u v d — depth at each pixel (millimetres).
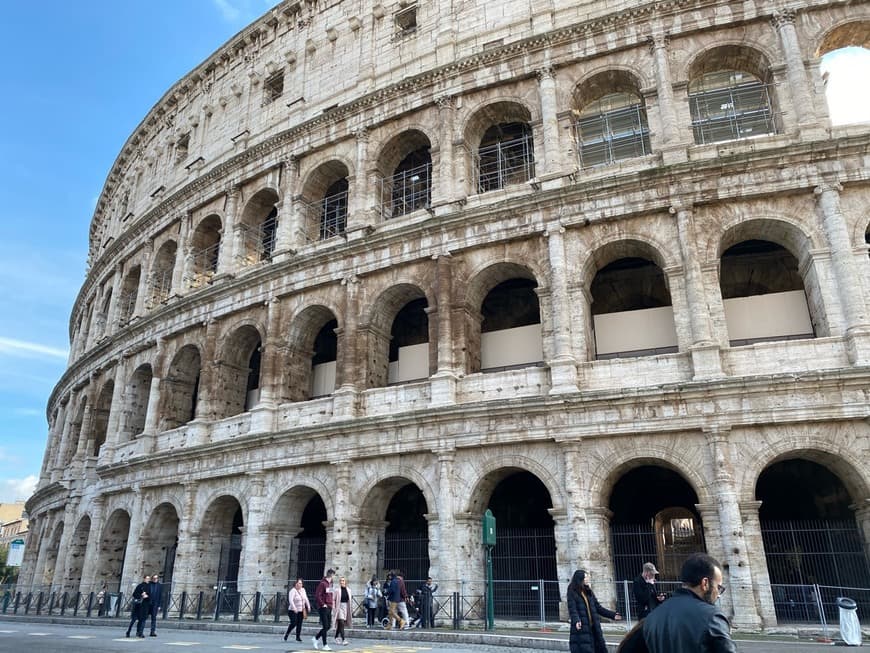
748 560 27641
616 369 32250
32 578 66938
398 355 41844
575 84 38375
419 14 45688
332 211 48844
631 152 39844
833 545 32719
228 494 41500
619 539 36125
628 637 7129
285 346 42500
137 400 54344
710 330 31219
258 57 55156
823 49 35812
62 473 63312
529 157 42531
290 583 38688
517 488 39844
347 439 37031
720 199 32688
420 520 42406
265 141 48406
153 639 27906
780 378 28703
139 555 45531
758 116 38250
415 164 47188
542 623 29484
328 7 51250
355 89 46156
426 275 38375
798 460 35844
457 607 29953
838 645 22562
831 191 31219
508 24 41562
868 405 27891
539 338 37469
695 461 29656
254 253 50000
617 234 34250
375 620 33781
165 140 62969
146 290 56531
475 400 34656
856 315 29266
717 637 6363
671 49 36844
